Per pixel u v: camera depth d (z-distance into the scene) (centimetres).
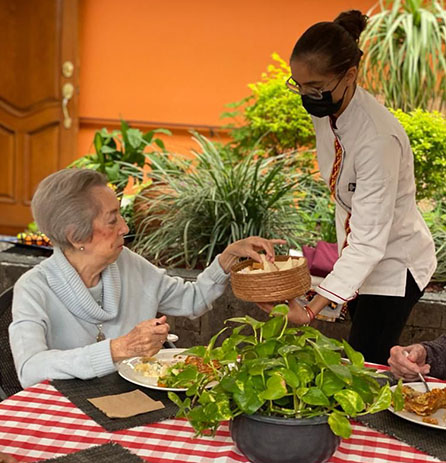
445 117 471
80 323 221
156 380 199
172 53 675
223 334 347
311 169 450
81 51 685
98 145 482
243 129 486
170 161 436
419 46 468
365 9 641
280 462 150
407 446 167
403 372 203
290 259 231
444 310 329
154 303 241
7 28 669
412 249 271
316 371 153
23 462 154
